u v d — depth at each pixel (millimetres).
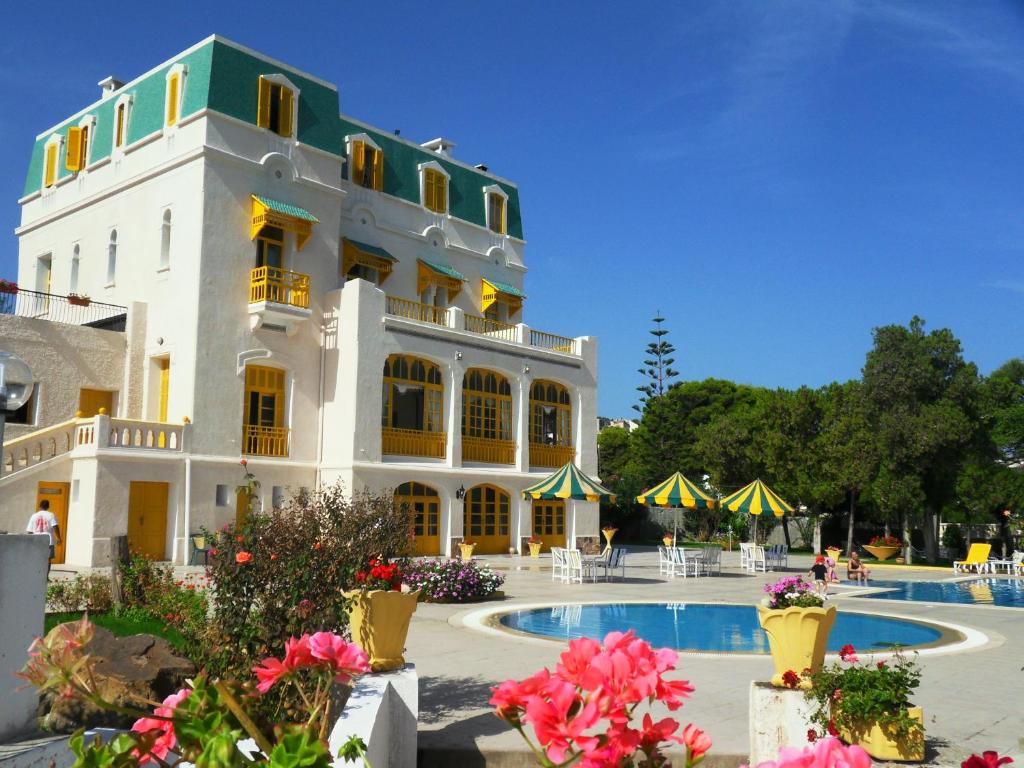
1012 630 15906
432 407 33750
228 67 29266
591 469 40000
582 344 40250
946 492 41281
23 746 4207
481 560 32375
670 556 28156
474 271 39688
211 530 27109
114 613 12508
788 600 7781
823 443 41062
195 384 27297
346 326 30938
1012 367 51594
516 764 7383
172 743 2484
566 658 2365
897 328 42438
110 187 31438
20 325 26469
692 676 10922
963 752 7289
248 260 29172
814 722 7059
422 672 10961
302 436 30531
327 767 1991
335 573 7797
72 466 25203
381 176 35875
